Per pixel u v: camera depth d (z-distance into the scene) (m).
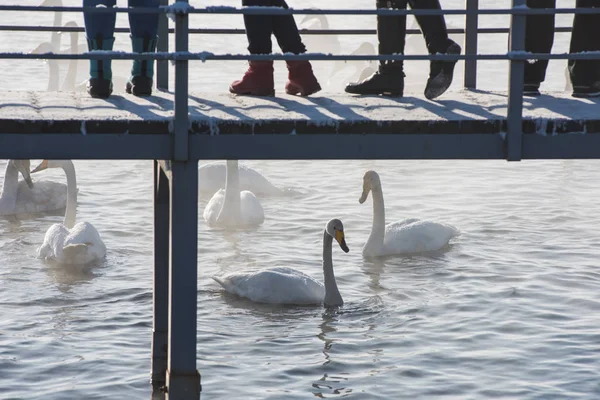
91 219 22.23
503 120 9.20
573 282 17.44
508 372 13.46
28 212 23.27
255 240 20.77
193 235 9.13
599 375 13.34
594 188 25.84
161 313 12.80
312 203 24.22
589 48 10.84
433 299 16.78
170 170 9.89
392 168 28.69
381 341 14.81
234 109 9.78
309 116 9.26
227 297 17.03
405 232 19.89
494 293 16.92
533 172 28.05
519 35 9.03
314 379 13.34
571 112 9.66
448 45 10.51
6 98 10.38
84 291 17.14
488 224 21.80
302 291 16.66
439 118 9.23
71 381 13.14
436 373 13.51
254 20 10.76
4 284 17.52
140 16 10.63
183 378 9.37
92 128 8.79
